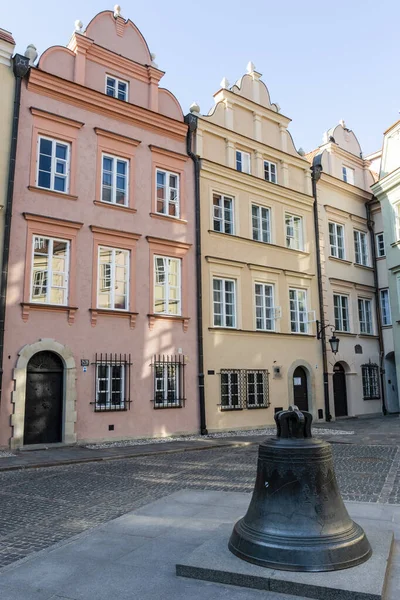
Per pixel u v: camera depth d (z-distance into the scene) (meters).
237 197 21.09
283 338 21.66
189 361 18.27
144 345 17.14
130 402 16.45
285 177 23.28
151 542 5.41
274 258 22.05
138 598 4.05
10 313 14.44
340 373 24.28
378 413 25.19
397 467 10.80
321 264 23.92
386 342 26.12
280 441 4.95
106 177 17.48
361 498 7.91
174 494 7.75
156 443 15.67
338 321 24.59
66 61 17.00
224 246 20.28
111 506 7.68
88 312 15.99
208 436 17.59
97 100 17.30
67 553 5.12
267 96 23.47
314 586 3.97
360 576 4.13
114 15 18.53
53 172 16.14
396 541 5.25
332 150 26.28
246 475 10.10
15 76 15.70
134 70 18.72
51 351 15.09
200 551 4.83
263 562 4.40
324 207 24.95
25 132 15.62
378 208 27.03
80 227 16.19
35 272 15.22
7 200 14.79
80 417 15.31
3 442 13.83
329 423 21.72
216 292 19.95
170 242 18.34
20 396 14.23
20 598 4.10
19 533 6.30
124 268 17.23
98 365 15.93
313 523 4.57
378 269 26.94
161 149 18.73
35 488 9.18
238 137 21.55
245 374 19.94
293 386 21.70
